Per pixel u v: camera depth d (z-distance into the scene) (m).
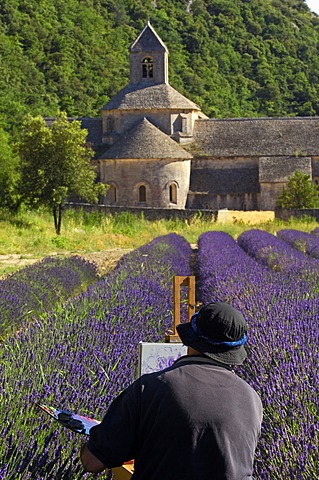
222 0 160.00
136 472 3.71
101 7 144.88
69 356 7.34
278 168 68.31
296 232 35.62
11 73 102.25
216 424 3.60
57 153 38.72
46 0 131.62
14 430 5.07
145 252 21.28
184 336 3.90
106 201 64.62
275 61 148.38
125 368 7.20
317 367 6.79
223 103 122.38
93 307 10.23
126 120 70.00
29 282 14.13
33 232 33.62
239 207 68.31
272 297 11.12
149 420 3.66
